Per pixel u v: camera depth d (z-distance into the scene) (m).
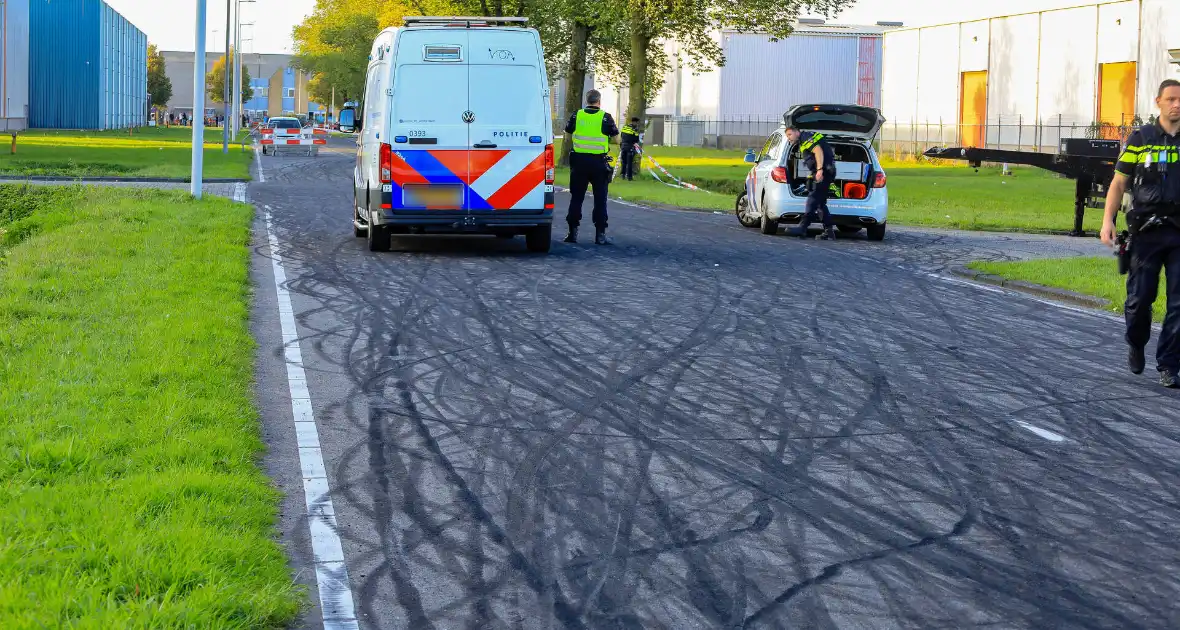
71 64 96.94
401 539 5.25
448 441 6.81
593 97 17.12
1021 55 58.44
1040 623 4.46
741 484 6.12
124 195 22.73
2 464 5.48
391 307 11.18
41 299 10.26
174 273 12.10
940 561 5.09
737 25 39.84
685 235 19.09
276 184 29.73
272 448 6.60
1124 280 13.29
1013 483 6.20
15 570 4.22
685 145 84.12
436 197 15.20
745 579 4.86
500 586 4.75
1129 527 5.54
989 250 17.69
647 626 4.39
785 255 16.27
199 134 21.22
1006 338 10.30
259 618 4.22
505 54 15.28
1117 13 52.25
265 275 13.11
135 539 4.58
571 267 14.32
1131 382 8.63
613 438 6.94
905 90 68.12
